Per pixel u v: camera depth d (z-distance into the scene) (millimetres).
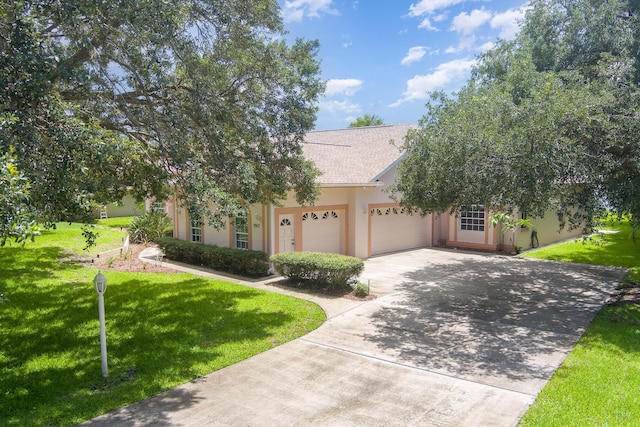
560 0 13016
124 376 6402
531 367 6711
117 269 14070
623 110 8297
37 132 5270
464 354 7320
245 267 13586
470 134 8875
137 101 8180
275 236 14039
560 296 11273
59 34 6562
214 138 8570
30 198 4430
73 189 5371
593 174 8312
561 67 12781
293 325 8805
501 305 10445
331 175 15883
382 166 17359
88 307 9672
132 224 20031
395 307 10273
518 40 14703
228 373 6582
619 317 9227
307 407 5523
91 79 6484
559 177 8141
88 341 7707
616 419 4984
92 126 5992
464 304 10547
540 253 18438
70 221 5699
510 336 8227
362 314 9703
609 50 11828
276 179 9961
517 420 5121
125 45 7180
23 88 5137
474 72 16531
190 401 5684
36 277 12047
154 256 16906
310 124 9836
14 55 5160
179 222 17641
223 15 8367
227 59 8938
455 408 5457
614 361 6805
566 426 4859
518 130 8062
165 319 8984
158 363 6859
